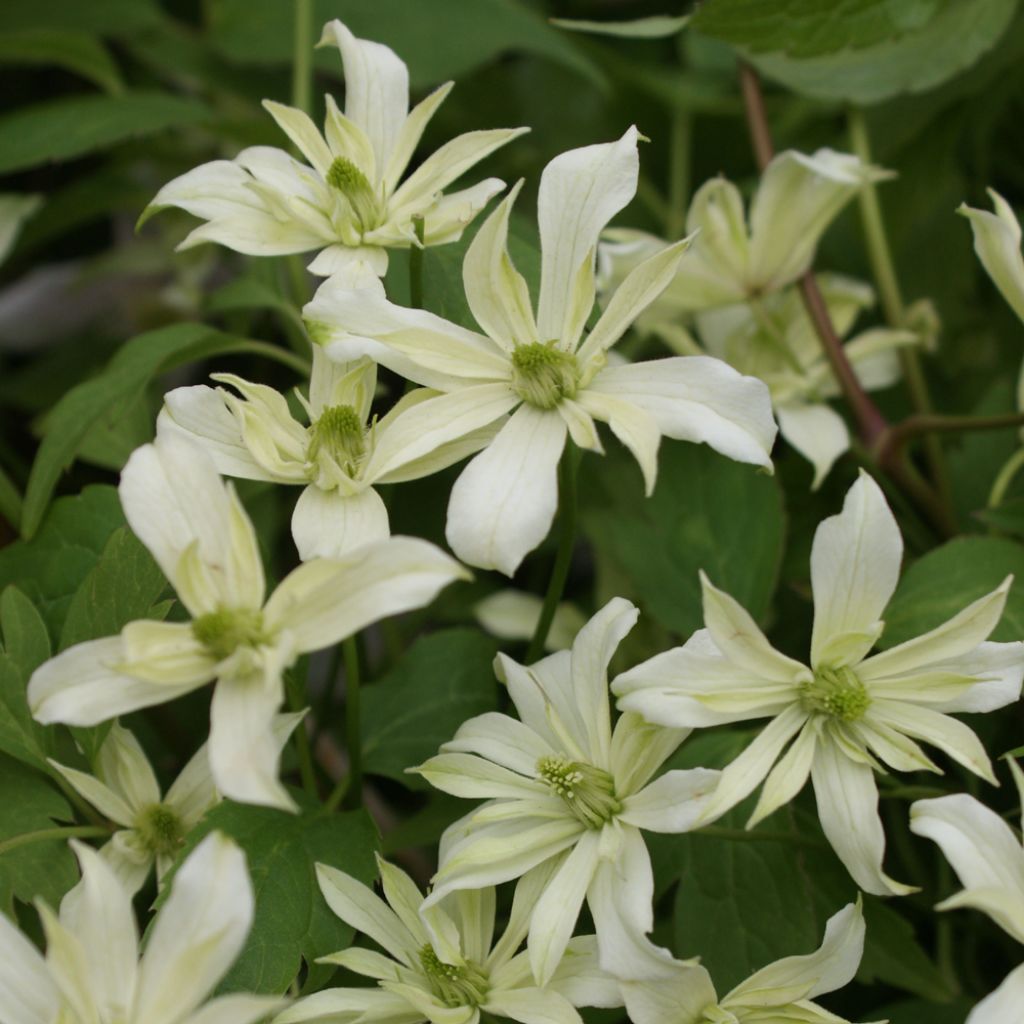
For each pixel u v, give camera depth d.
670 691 0.37
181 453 0.36
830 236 0.55
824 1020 0.37
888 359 0.50
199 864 0.34
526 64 0.62
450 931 0.37
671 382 0.38
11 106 0.64
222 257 0.62
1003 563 0.42
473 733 0.38
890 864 0.46
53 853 0.40
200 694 0.47
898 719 0.37
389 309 0.38
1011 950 0.45
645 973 0.36
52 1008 0.35
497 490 0.37
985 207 0.55
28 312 0.67
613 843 0.37
